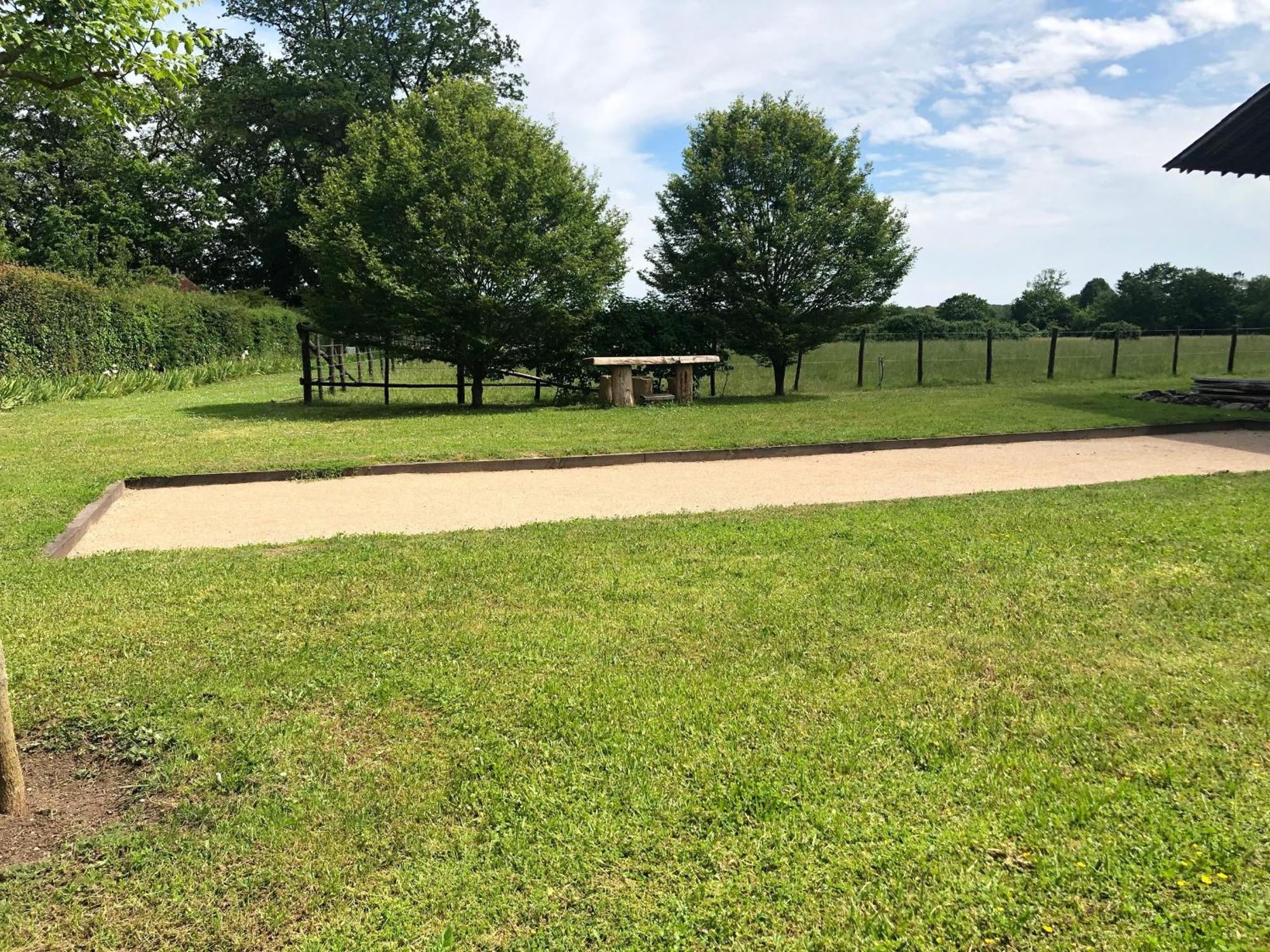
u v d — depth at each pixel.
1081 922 2.02
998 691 3.19
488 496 7.36
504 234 13.62
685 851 2.28
